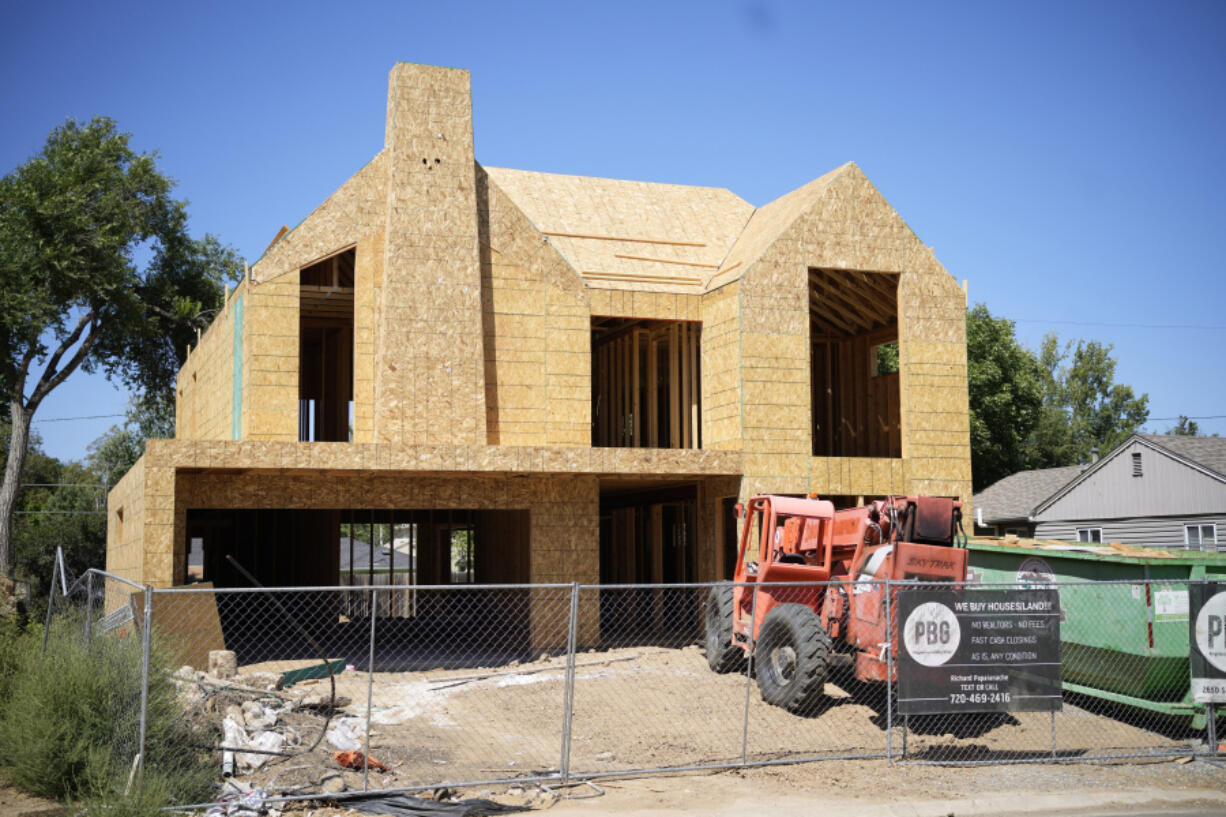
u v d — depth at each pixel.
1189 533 26.02
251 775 9.29
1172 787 9.79
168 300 36.97
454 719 12.60
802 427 20.12
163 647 10.73
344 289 21.03
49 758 8.77
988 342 41.25
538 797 9.16
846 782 9.77
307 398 30.03
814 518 14.11
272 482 18.39
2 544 31.80
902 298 20.91
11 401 33.94
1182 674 11.52
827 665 12.27
